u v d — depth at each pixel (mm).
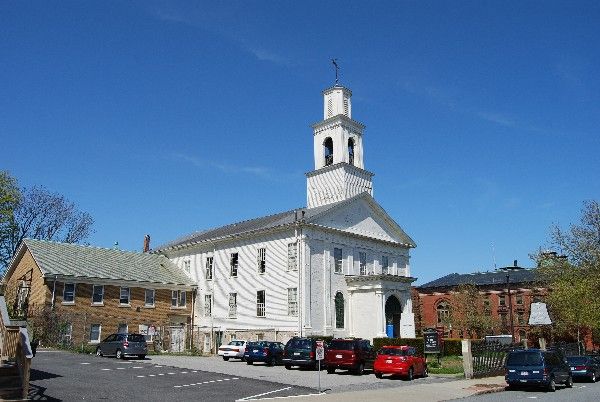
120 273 44812
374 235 47188
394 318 42469
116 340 31500
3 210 47156
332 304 41094
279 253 42094
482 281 74125
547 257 55000
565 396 22656
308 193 49188
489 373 30469
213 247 48688
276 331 40719
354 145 49062
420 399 19234
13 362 17625
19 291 41406
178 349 46656
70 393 17422
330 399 18266
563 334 60469
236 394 19047
